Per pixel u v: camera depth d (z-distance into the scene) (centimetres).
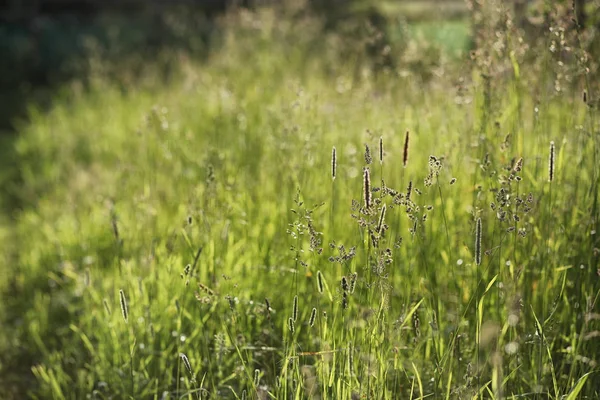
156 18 1784
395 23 639
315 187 465
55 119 1039
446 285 398
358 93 561
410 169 471
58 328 514
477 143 414
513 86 430
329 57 823
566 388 330
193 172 583
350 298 343
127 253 521
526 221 384
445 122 461
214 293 379
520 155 407
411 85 518
